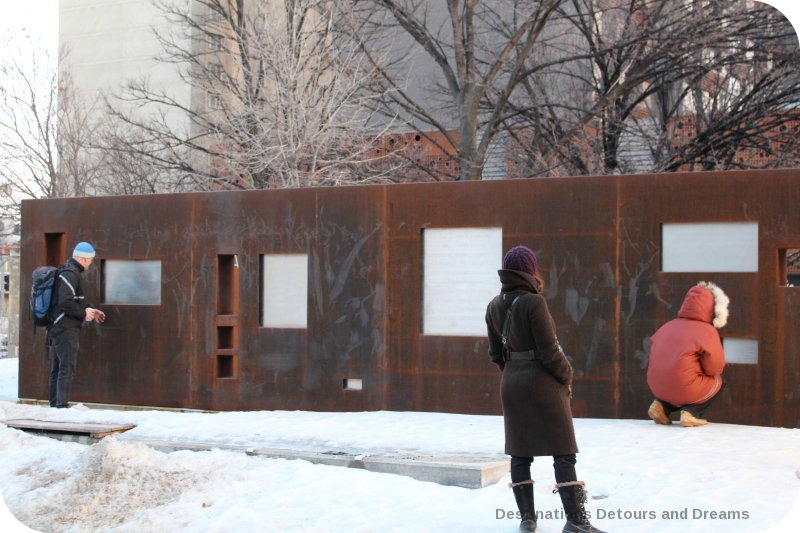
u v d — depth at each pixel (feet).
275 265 36.35
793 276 90.27
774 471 22.03
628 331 30.94
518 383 17.53
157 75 97.35
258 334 36.17
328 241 35.19
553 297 31.78
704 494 20.04
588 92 70.33
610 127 64.75
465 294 33.37
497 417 31.99
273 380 35.88
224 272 37.91
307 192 35.58
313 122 54.85
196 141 77.51
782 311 29.14
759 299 29.43
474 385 32.94
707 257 30.25
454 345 33.22
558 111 70.64
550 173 65.05
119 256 38.86
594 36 69.62
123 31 101.40
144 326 38.11
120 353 38.47
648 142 65.21
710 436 26.63
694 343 28.09
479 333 33.14
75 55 102.68
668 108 69.97
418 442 26.81
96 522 20.42
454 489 21.36
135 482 22.70
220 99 66.23
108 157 73.51
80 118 80.64
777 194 29.35
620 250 31.12
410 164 65.36
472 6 61.16
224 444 27.04
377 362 34.32
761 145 61.16
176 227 37.78
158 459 24.31
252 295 36.37
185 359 37.40
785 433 27.37
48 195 73.20
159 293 38.37
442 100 78.28
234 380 36.52
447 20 82.38
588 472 22.21
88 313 37.04
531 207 32.27
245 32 62.75
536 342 17.33
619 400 30.94
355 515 19.29
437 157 78.18
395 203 34.24
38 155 73.41
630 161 66.69
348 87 57.98
